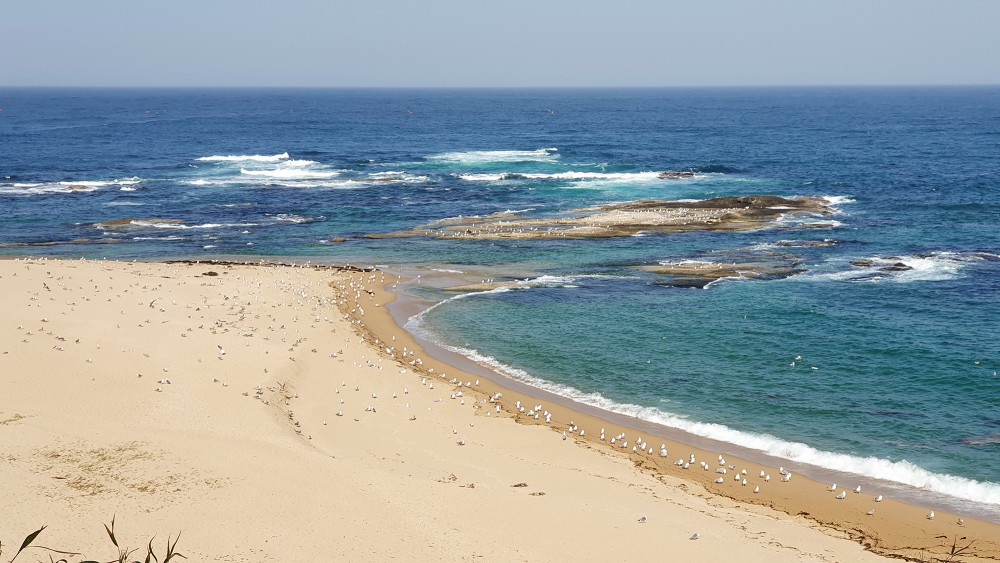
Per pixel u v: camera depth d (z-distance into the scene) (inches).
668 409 1104.2
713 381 1200.8
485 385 1192.8
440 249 2078.0
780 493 872.9
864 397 1131.3
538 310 1557.6
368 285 1732.3
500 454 946.1
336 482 812.6
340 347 1315.2
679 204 2544.3
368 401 1098.7
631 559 695.7
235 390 1063.6
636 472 917.8
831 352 1306.6
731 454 972.6
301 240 2187.5
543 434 1018.1
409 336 1412.4
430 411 1077.1
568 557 694.5
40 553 653.3
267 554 675.4
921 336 1371.8
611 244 2096.5
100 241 2150.6
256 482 799.7
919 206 2554.1
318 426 1010.1
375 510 761.0
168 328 1299.2
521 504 791.7
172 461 837.2
